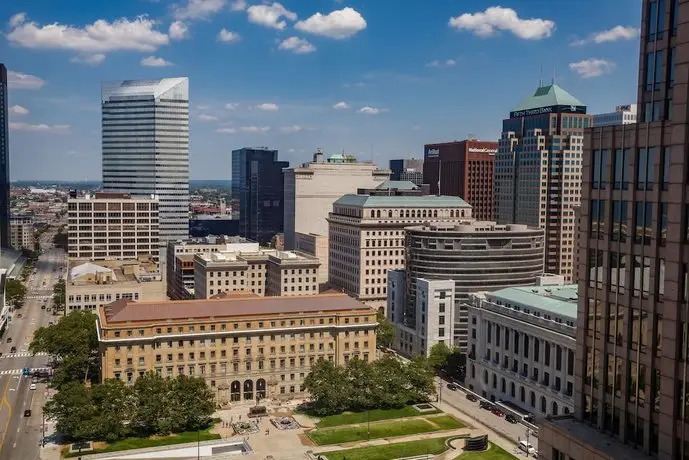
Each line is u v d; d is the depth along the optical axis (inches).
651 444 2605.8
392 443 7293.3
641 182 2672.2
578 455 2795.3
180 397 7662.4
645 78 2812.5
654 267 2583.7
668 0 2672.2
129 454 6875.0
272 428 7785.4
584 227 2992.1
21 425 7736.2
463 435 7573.8
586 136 2979.8
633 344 2704.2
